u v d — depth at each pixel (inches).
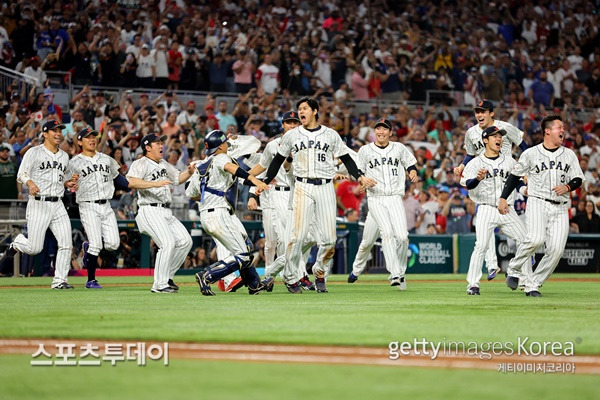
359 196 3299.7
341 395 653.3
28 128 3088.1
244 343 909.8
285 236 1888.5
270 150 1734.7
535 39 4662.9
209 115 3400.6
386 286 2142.0
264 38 3882.9
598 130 4188.0
